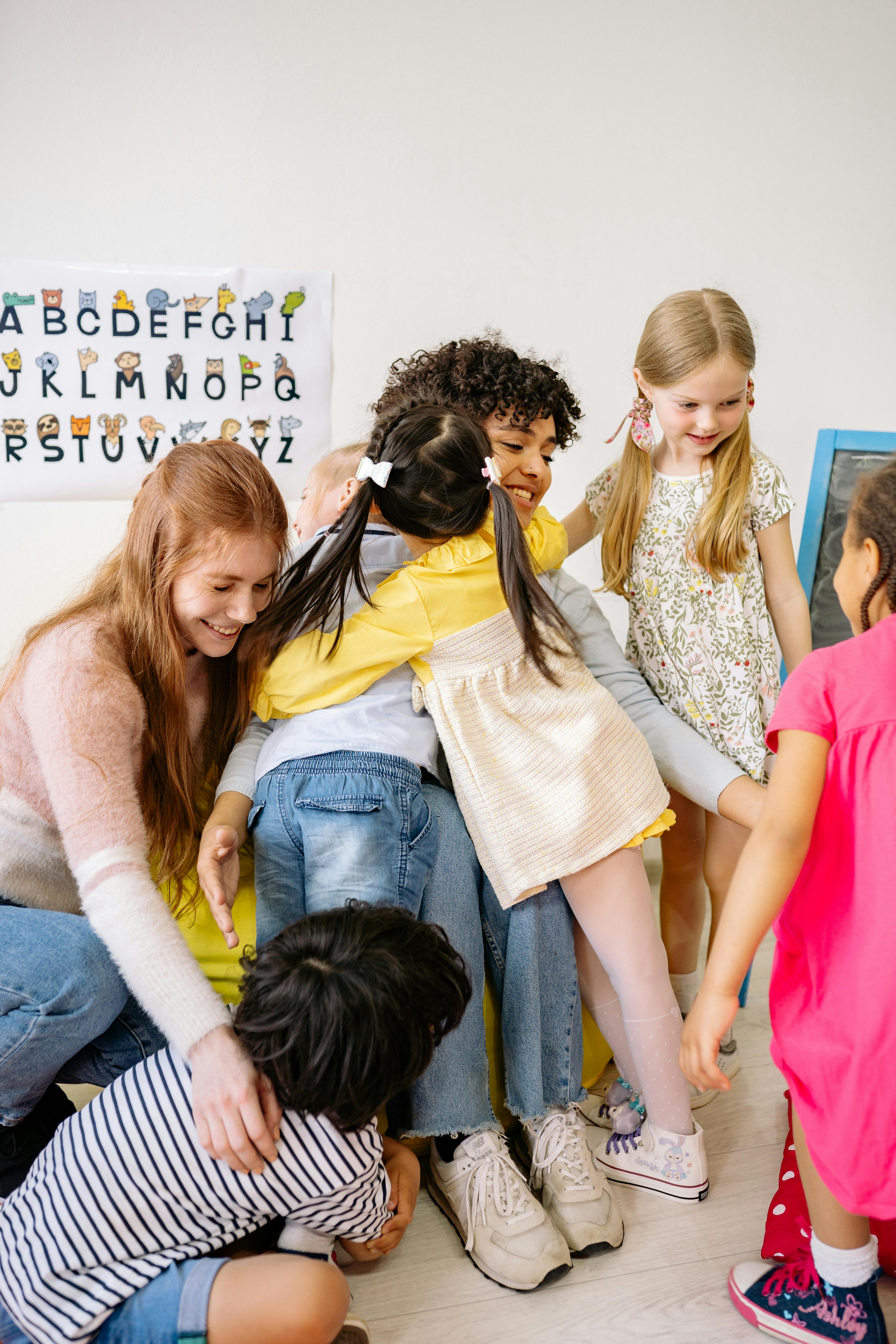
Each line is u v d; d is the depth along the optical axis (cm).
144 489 105
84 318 169
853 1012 88
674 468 140
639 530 142
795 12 186
